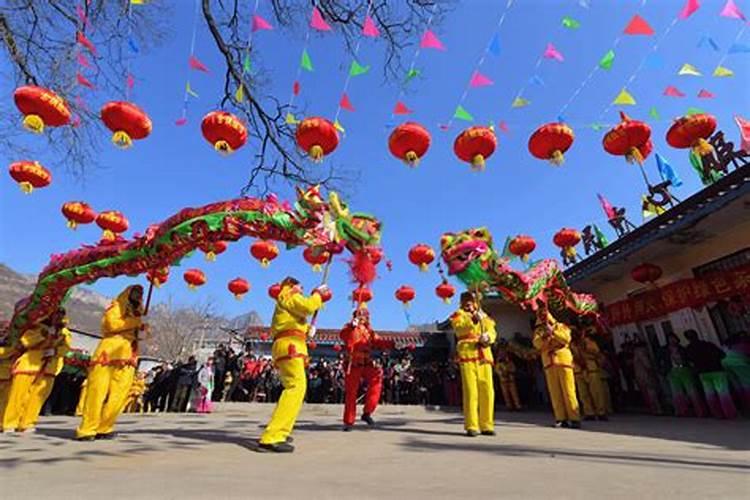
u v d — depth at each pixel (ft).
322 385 49.96
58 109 13.06
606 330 30.48
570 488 8.68
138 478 9.71
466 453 13.93
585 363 28.22
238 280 28.43
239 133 14.46
